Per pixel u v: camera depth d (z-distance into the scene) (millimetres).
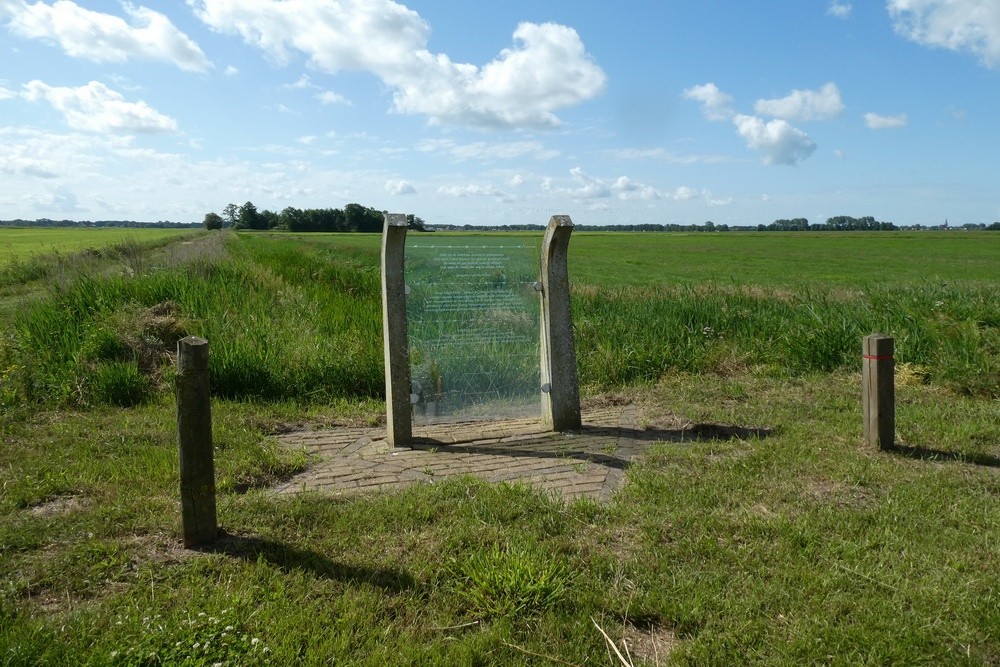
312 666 2854
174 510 4391
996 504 4488
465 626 3191
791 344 9211
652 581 3537
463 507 4391
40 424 6371
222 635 2932
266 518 4250
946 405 7047
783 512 4352
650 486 4816
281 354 8547
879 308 10688
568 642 3057
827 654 2990
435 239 6652
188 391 3812
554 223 6395
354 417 7230
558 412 6527
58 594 3439
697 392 7805
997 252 56656
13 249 34031
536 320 6801
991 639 3070
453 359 6637
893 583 3512
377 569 3654
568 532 4109
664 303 11266
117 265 14703
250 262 21250
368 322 10578
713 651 2998
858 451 5559
